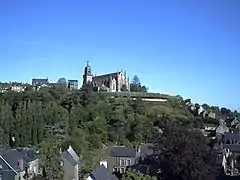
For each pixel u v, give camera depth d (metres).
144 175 46.94
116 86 158.88
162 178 41.19
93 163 74.06
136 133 95.38
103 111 103.56
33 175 57.28
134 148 82.25
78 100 108.06
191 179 37.81
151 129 96.44
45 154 62.59
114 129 98.00
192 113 140.38
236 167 81.19
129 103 115.38
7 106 97.19
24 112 93.94
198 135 41.66
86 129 93.38
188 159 37.91
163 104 135.62
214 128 125.50
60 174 61.53
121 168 77.81
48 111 95.62
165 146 39.72
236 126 140.88
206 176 37.91
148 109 120.81
